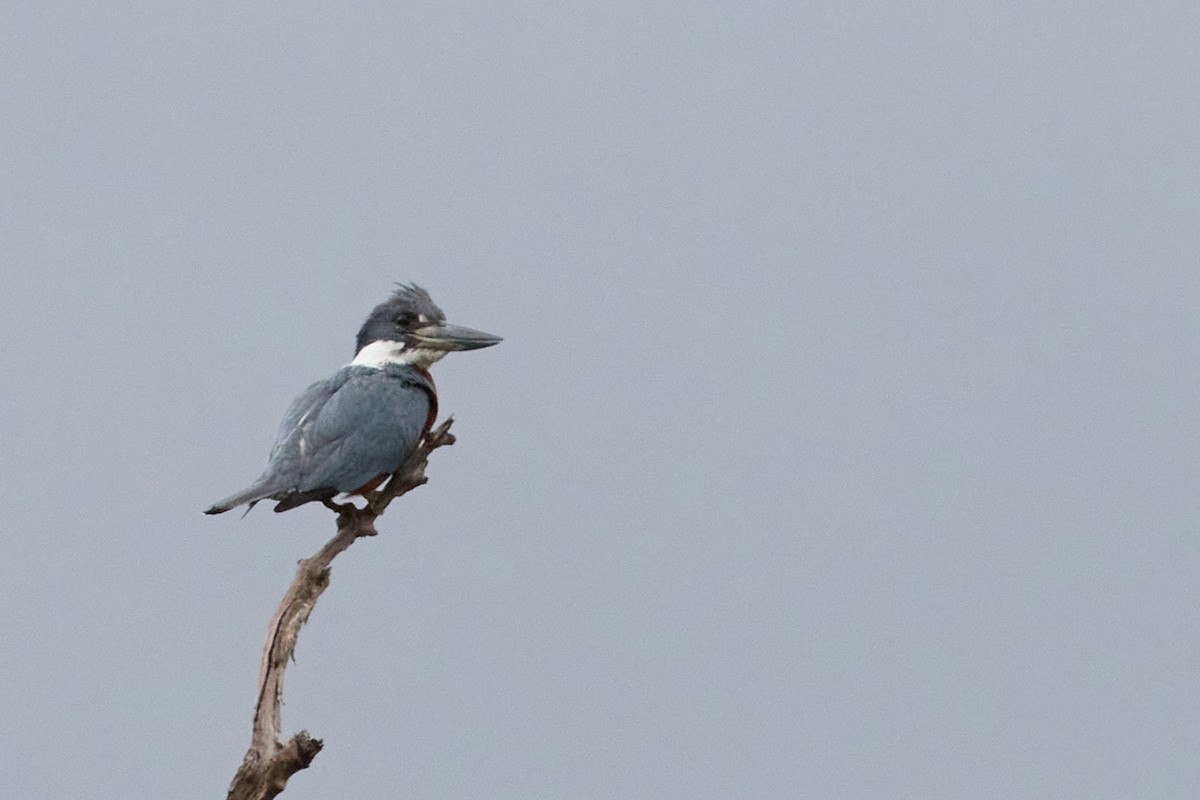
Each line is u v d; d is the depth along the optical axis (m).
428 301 13.91
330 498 12.55
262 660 10.47
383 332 13.61
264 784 9.98
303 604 10.83
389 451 12.63
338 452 12.34
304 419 12.55
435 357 13.71
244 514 11.95
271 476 12.11
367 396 12.70
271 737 10.11
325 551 12.22
